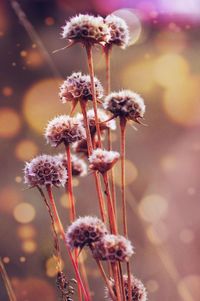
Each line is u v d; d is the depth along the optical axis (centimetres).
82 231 32
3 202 86
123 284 34
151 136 119
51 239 75
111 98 35
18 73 135
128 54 154
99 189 35
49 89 129
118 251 32
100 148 35
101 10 160
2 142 106
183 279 77
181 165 107
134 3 160
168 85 141
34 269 69
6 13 147
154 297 73
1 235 78
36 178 35
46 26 154
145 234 85
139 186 101
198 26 164
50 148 105
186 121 125
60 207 87
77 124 36
